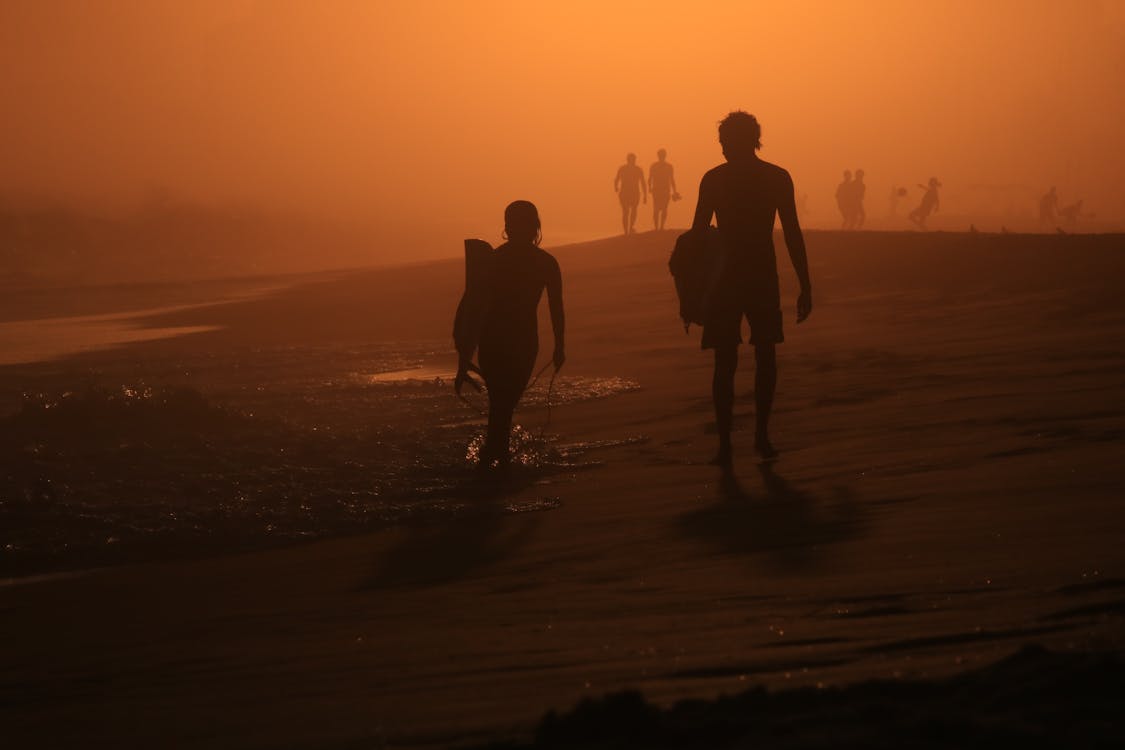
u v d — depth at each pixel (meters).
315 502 23.64
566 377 43.16
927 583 12.44
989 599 11.35
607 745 6.78
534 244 27.56
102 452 28.94
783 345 46.22
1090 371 32.78
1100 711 6.55
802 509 19.03
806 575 14.00
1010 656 7.76
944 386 32.75
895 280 68.81
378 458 28.20
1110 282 55.69
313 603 16.05
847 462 23.33
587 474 25.45
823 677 8.64
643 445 28.44
